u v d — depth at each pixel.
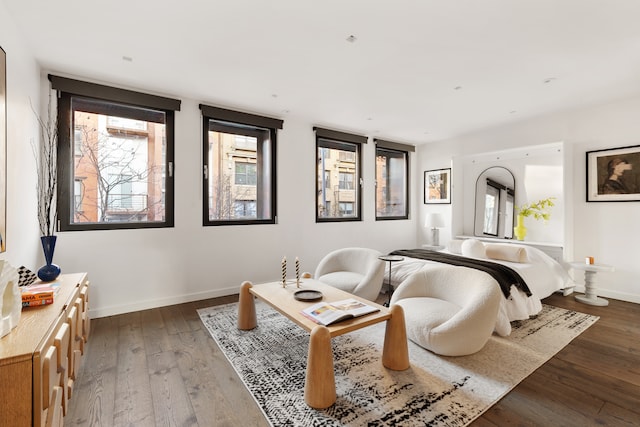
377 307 2.16
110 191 3.19
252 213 4.15
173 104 3.41
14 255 2.05
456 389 1.83
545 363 2.15
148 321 2.94
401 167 5.93
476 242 3.93
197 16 2.01
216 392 1.83
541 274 3.42
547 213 4.29
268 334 2.64
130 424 1.56
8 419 1.01
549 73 2.88
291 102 3.69
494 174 4.89
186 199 3.55
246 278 3.98
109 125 3.18
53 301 1.57
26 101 2.32
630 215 3.59
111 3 1.88
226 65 2.72
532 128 4.41
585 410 1.66
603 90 3.30
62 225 2.91
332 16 2.02
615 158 3.67
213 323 2.88
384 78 2.99
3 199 1.79
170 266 3.44
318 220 4.70
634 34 2.22
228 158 3.94
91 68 2.76
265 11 1.96
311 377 1.69
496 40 2.31
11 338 1.15
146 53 2.51
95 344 2.45
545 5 1.90
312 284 2.82
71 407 1.68
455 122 4.52
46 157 2.79
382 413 1.62
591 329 2.76
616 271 3.70
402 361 2.04
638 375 2.00
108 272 3.09
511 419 1.58
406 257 3.82
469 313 2.13
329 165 4.91
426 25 2.12
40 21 2.06
